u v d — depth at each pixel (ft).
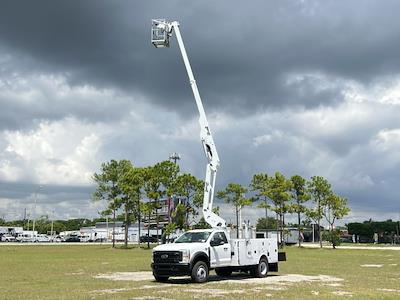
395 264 104.22
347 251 179.11
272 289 55.11
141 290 53.26
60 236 400.26
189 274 61.36
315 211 205.87
